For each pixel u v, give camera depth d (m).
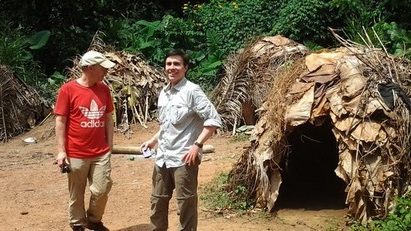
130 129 11.27
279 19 13.60
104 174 5.68
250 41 12.16
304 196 6.91
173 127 4.89
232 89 10.99
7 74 11.95
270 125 6.45
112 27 15.45
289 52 10.88
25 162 9.40
